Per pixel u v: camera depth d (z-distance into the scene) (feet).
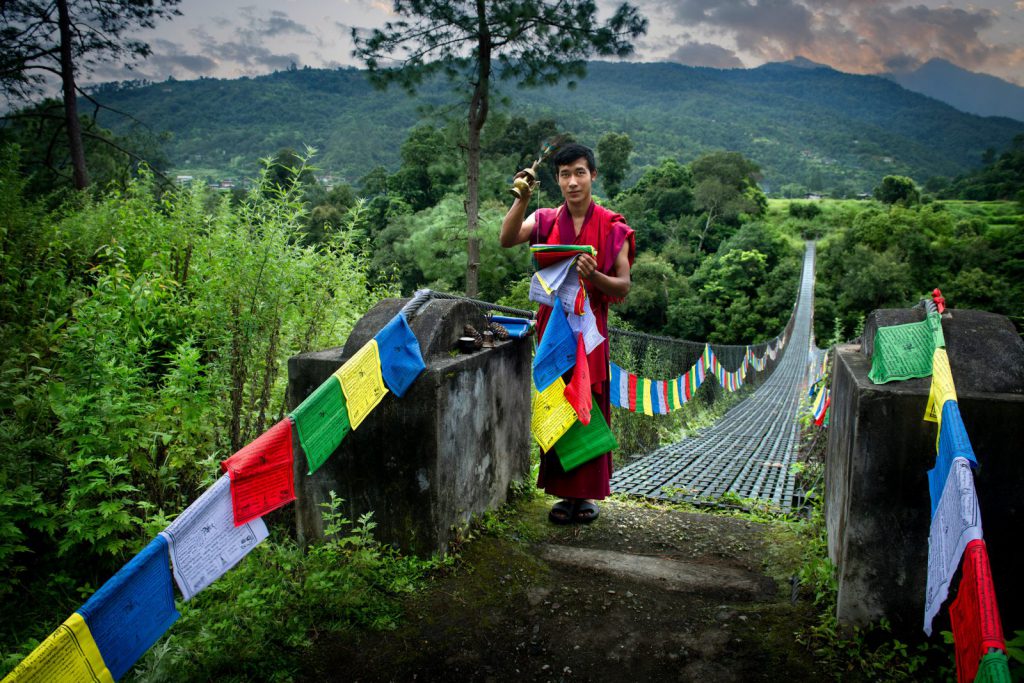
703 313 175.73
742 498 16.26
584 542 11.34
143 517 9.63
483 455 11.23
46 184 49.06
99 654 4.28
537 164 9.99
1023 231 175.01
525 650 7.96
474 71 57.62
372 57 55.98
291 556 9.13
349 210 20.34
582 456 11.03
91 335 9.87
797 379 84.12
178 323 13.51
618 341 28.27
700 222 236.02
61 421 9.11
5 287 11.72
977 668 3.40
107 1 46.80
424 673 7.41
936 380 6.64
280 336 13.85
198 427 10.88
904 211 192.34
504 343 12.11
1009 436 7.02
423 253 73.05
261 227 14.84
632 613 8.83
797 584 9.44
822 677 7.30
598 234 10.59
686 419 37.83
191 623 7.63
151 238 16.05
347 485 9.71
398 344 8.34
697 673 7.52
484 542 10.35
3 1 44.42
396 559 9.43
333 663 7.47
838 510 9.05
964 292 154.61
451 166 83.30
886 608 7.63
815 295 179.63
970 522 4.14
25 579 8.77
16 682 3.86
